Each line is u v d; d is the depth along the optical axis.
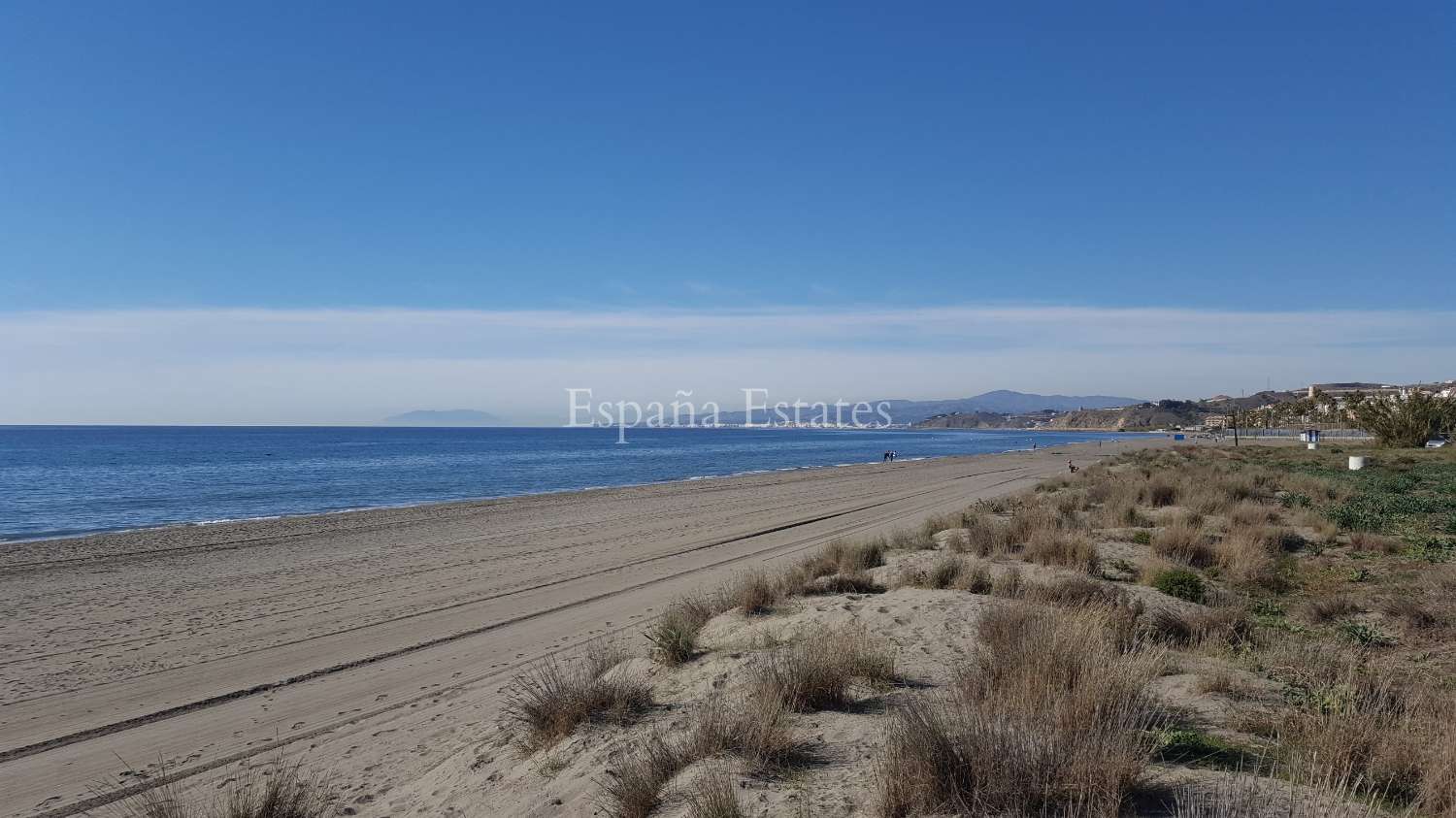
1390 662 7.16
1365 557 13.84
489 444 140.62
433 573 18.66
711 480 52.38
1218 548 13.79
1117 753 4.11
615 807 4.85
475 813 5.45
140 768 7.58
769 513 31.23
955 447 142.00
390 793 6.32
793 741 5.22
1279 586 11.64
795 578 12.64
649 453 106.19
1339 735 4.50
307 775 6.97
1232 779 4.19
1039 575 11.23
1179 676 6.49
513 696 8.80
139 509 37.06
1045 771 4.02
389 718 8.66
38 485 49.94
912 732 4.41
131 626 13.70
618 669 8.62
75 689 10.23
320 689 10.05
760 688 6.07
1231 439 136.00
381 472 64.50
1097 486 28.84
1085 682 5.11
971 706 5.19
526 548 22.39
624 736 6.13
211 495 44.00
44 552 21.97
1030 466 66.38
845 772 4.76
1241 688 6.00
